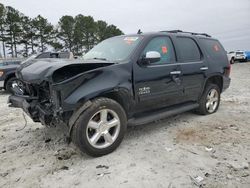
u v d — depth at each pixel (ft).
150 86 14.80
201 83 18.58
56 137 15.57
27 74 12.96
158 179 10.83
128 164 12.10
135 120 14.53
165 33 16.69
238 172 11.32
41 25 169.89
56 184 10.73
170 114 16.25
